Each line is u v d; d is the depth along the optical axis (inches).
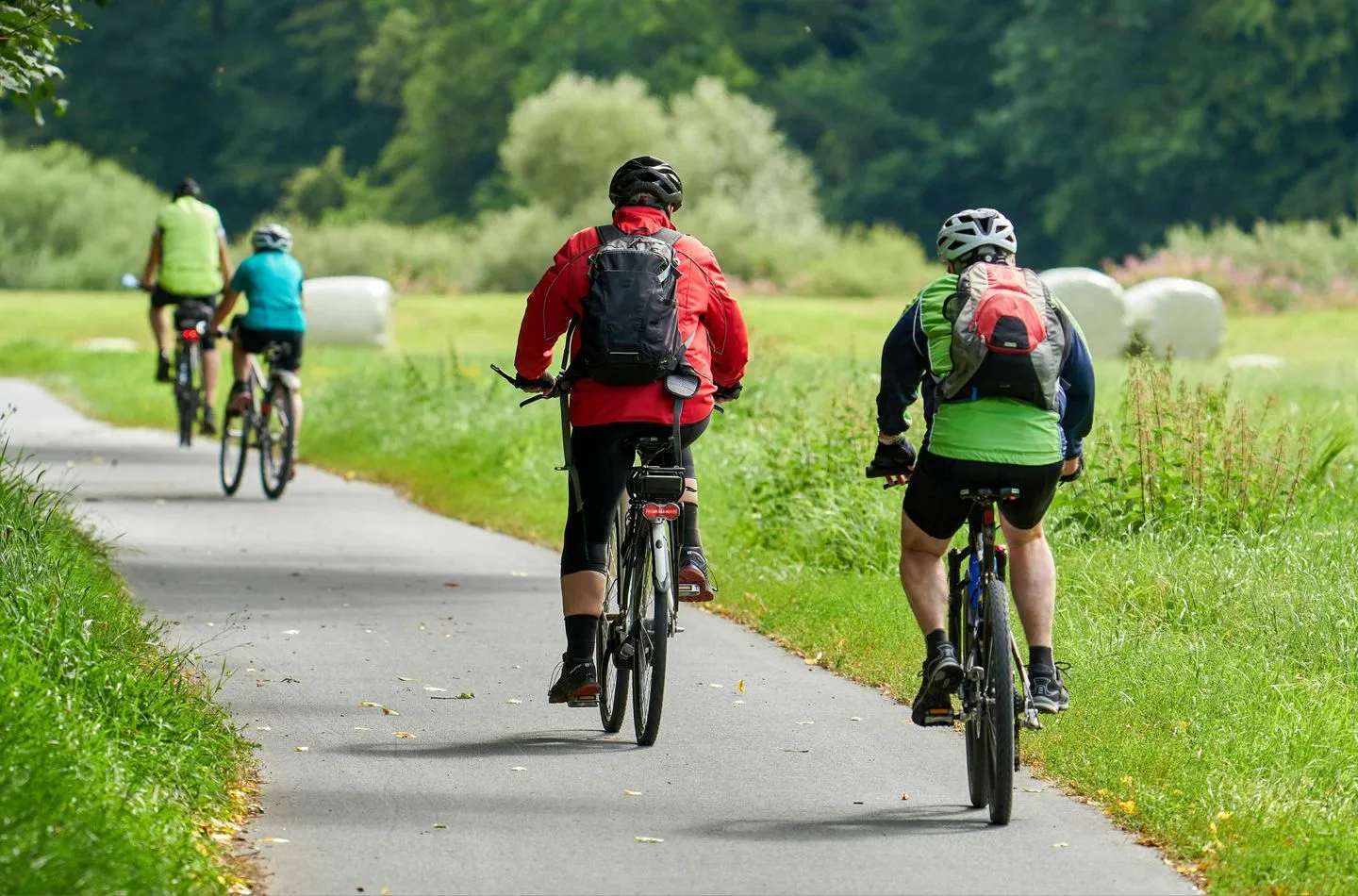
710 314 967.0
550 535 1819.6
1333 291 6545.3
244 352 2076.8
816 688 1144.2
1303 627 1134.4
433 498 2118.6
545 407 2539.4
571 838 805.9
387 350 5123.0
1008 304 819.4
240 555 1643.7
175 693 902.4
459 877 743.7
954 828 831.1
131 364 4052.7
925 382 858.1
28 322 5708.7
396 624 1322.6
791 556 1563.7
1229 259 6663.4
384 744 971.9
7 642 842.8
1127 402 1579.7
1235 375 3230.8
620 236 957.8
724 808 861.2
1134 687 1052.5
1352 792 864.3
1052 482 831.7
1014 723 845.2
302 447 2679.6
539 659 1210.6
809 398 2274.9
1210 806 837.8
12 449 2465.6
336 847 781.9
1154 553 1325.0
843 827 830.5
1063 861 781.9
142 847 677.9
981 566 843.4
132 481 2197.3
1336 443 1644.9
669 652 1258.0
